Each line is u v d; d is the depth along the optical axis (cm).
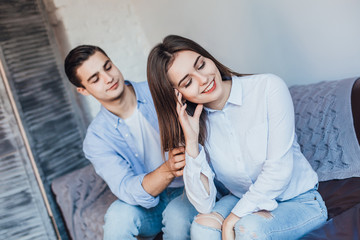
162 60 124
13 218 241
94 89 168
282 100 128
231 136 135
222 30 251
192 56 123
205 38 265
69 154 285
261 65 239
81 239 210
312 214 131
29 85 260
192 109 139
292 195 137
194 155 132
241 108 133
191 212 146
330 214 138
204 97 126
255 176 139
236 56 251
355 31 189
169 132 137
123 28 303
